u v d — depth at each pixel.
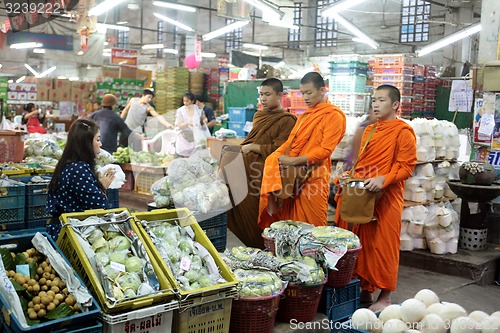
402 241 5.39
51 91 11.21
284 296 3.27
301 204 4.07
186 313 2.62
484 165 5.34
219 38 26.69
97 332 2.34
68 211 3.16
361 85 9.80
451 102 11.29
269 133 4.35
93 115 7.28
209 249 3.03
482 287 4.96
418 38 22.08
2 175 4.78
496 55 5.84
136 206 6.40
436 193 5.59
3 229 4.33
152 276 2.65
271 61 18.83
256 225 4.43
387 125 3.92
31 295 2.40
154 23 26.95
